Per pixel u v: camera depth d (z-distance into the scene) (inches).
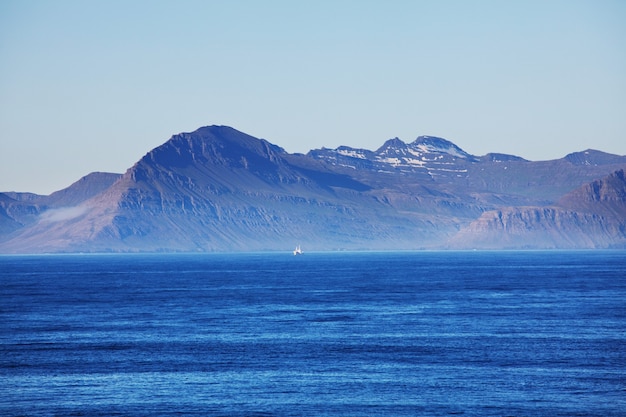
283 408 3142.2
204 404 3203.7
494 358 4106.8
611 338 4771.2
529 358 4099.4
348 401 3238.2
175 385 3538.4
